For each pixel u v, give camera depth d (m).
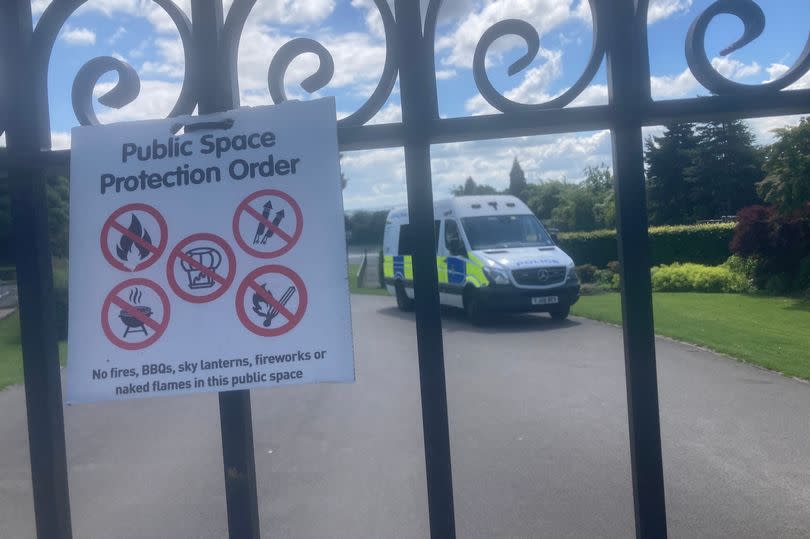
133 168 2.13
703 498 4.81
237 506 2.10
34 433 2.13
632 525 4.41
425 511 4.73
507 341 12.29
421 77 2.07
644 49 2.06
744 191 34.97
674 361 9.67
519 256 14.38
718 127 34.91
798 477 5.17
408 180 2.07
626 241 2.05
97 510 5.03
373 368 10.36
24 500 5.25
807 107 2.04
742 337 11.52
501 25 2.04
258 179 2.10
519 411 7.35
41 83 2.20
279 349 2.07
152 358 2.09
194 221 2.11
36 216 2.16
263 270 2.09
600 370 9.45
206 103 2.13
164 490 5.41
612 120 2.05
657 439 2.04
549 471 5.44
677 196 37.31
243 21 2.14
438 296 2.05
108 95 2.16
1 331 17.05
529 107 2.06
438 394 2.05
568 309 14.59
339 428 7.00
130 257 2.11
